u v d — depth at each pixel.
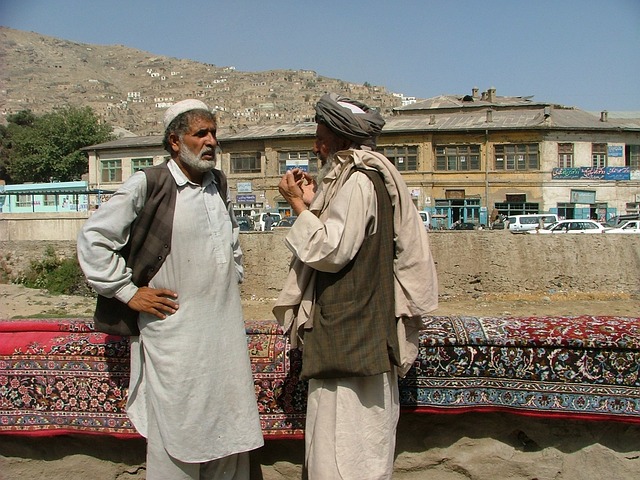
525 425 2.83
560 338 2.67
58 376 2.77
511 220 32.75
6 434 2.82
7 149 71.19
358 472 2.21
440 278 19.75
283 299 2.30
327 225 2.14
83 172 63.16
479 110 53.66
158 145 45.06
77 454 2.91
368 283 2.18
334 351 2.16
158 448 2.27
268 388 2.72
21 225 26.64
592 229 28.02
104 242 2.18
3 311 16.95
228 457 2.41
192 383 2.21
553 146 38.97
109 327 2.36
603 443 2.78
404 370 2.33
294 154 41.66
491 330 2.80
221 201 2.39
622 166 39.16
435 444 2.87
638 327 2.80
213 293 2.27
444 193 40.31
